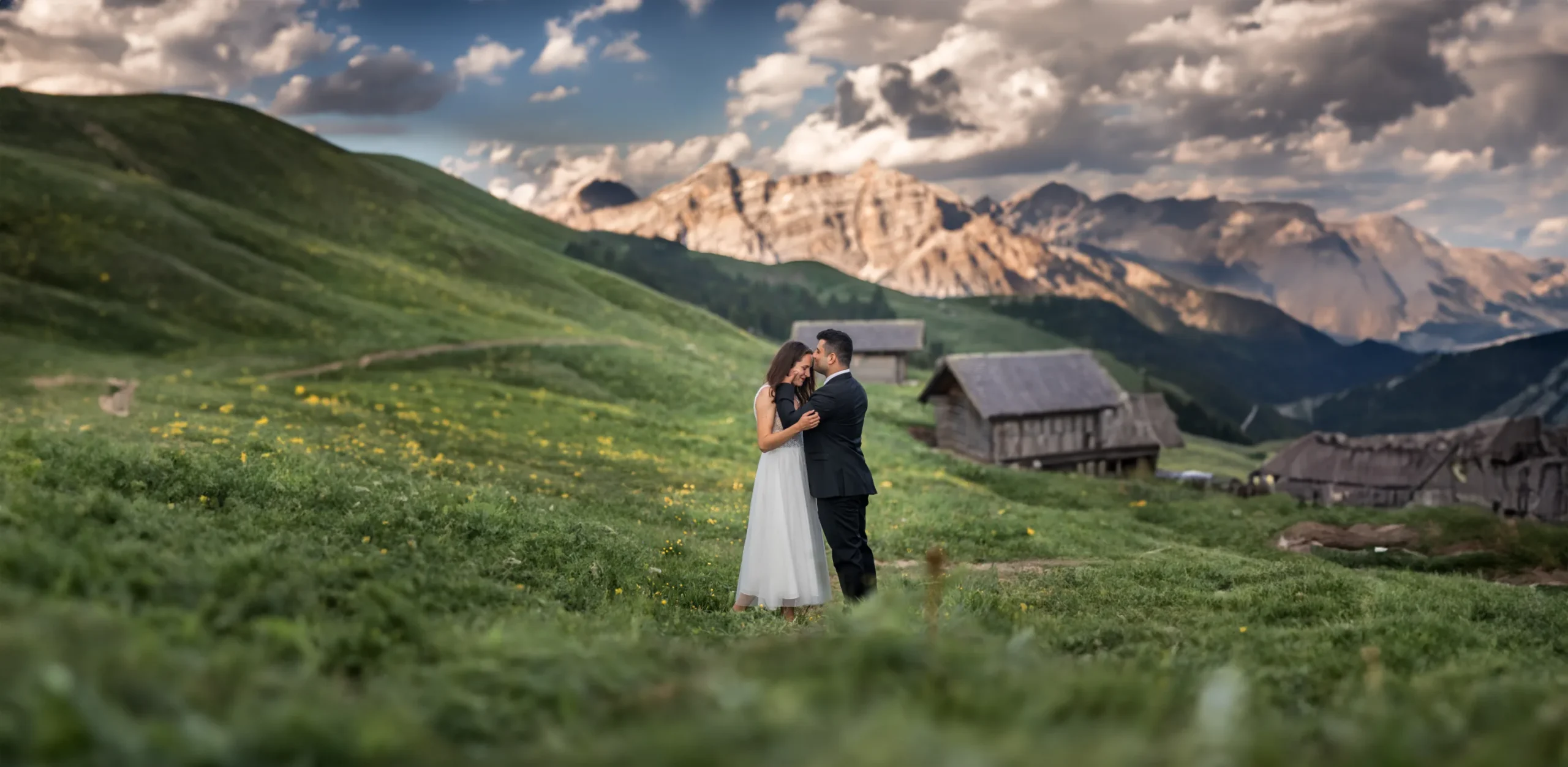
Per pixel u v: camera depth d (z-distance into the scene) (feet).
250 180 318.24
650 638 20.88
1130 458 208.85
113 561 17.70
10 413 81.00
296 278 213.66
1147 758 9.77
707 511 70.95
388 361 173.47
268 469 42.32
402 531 35.60
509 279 297.94
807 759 9.13
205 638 13.71
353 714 10.61
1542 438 213.66
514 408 136.36
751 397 198.08
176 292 185.16
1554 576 60.08
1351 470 230.68
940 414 213.46
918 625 20.74
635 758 9.66
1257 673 19.63
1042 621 27.53
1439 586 43.27
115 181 237.45
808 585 32.30
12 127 292.61
